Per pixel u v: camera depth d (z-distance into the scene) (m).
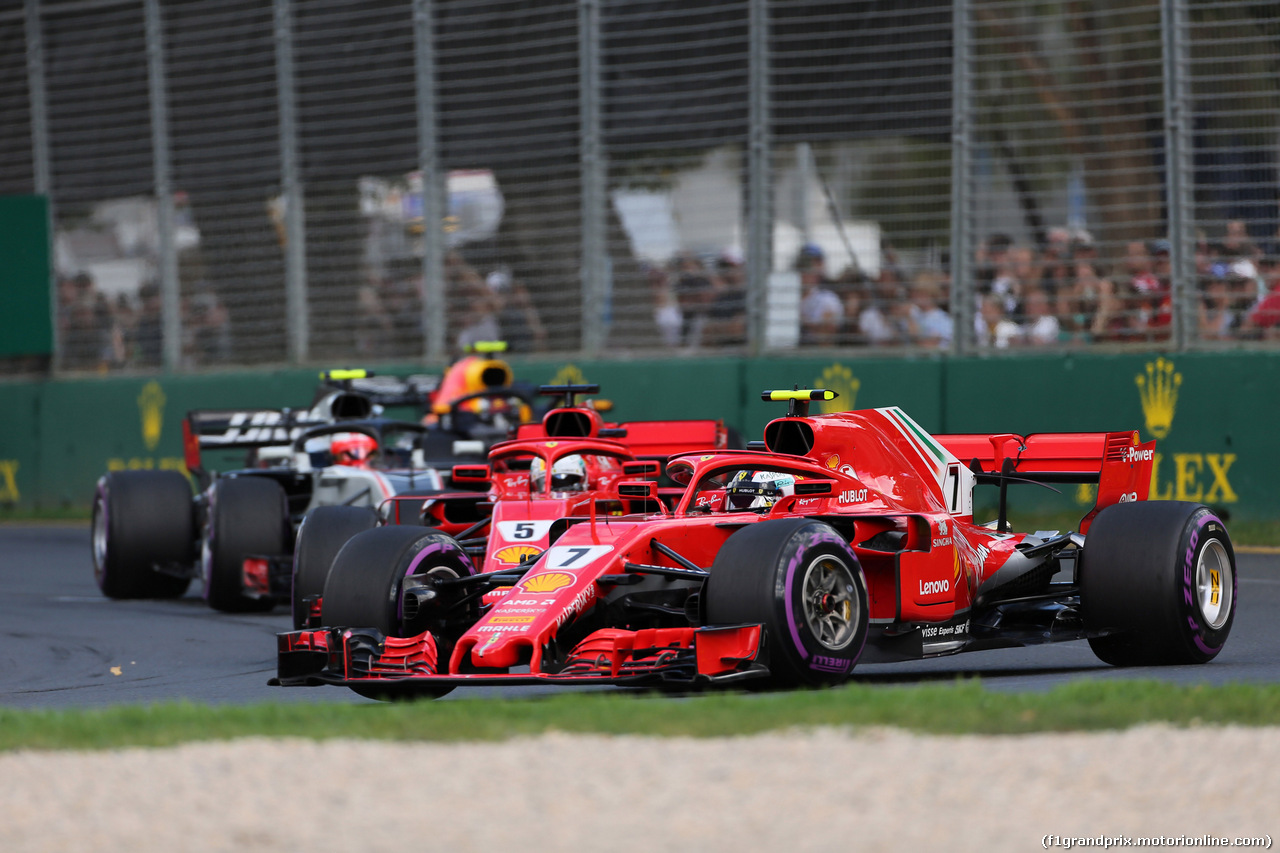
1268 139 50.50
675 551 24.30
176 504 43.72
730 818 14.37
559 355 62.56
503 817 14.55
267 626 37.75
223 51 69.75
